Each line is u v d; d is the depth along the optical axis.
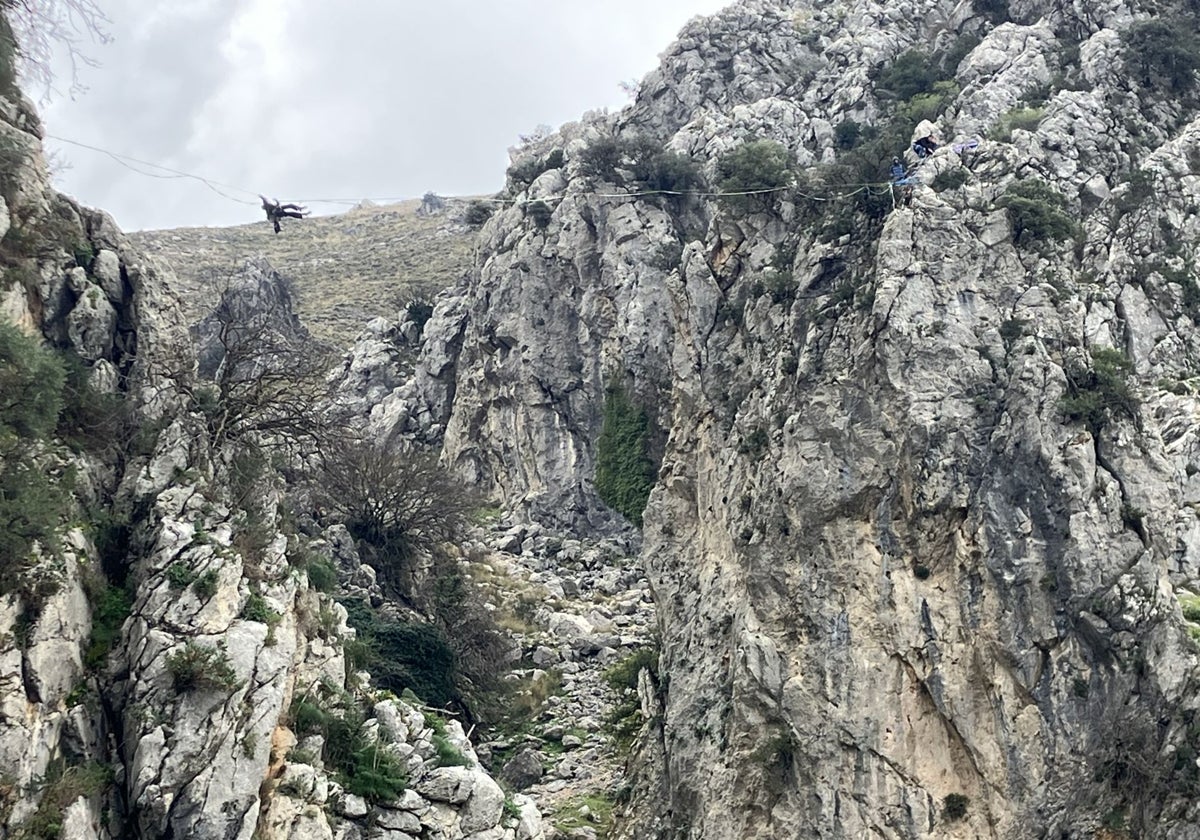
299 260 137.38
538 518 68.00
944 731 34.22
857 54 70.00
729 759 36.62
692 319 46.19
